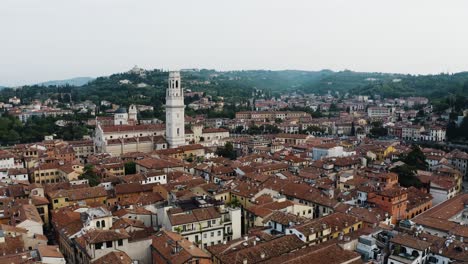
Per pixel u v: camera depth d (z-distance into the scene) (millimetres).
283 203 143500
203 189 161750
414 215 161125
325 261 91875
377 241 108562
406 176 195750
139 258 108375
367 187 165625
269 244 105625
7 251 103688
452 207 159125
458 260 98312
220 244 109938
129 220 128625
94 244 101250
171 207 129375
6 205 145375
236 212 130625
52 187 176250
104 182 187500
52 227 146625
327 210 148875
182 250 99938
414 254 101438
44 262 96750
